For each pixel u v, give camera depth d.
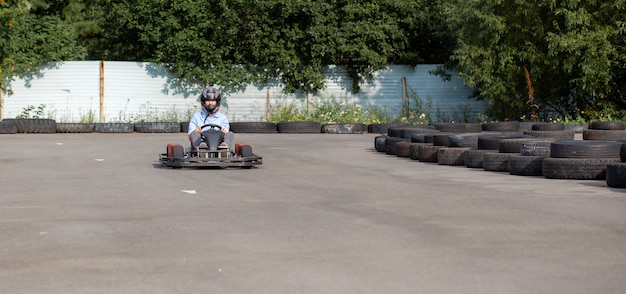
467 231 8.12
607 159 13.51
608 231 8.11
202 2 34.84
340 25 35.81
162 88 34.66
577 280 5.91
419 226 8.45
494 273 6.16
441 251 7.05
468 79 33.47
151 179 13.72
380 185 12.77
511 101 33.94
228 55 35.75
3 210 9.80
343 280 5.94
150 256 6.88
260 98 35.59
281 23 35.38
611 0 31.69
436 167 16.47
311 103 35.84
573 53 32.22
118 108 33.88
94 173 14.88
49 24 34.00
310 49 35.69
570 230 8.17
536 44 33.62
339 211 9.62
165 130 31.38
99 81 33.53
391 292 5.58
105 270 6.32
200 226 8.49
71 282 5.91
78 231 8.20
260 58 35.34
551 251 7.04
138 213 9.50
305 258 6.77
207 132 15.92
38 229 8.34
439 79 36.34
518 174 14.54
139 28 34.88
